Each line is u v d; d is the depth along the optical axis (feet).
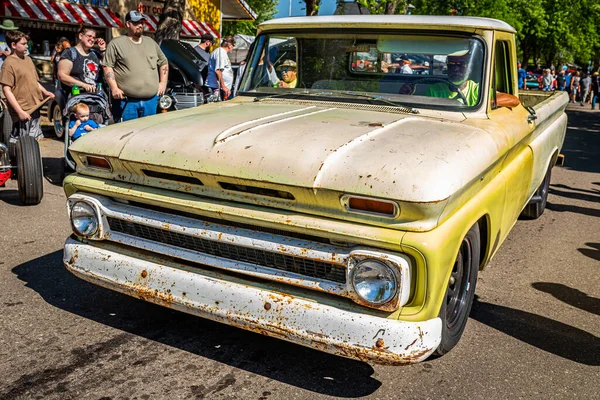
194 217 10.18
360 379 10.55
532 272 16.61
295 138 9.89
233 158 9.54
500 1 64.13
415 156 9.19
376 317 8.84
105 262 10.84
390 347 8.70
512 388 10.52
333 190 8.76
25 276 14.26
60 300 13.08
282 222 9.19
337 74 13.53
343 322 8.91
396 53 12.94
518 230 20.76
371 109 12.59
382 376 10.69
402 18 13.05
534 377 10.95
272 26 14.33
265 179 9.15
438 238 8.75
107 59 21.75
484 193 10.96
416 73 12.86
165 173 10.23
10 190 22.26
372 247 8.82
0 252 15.76
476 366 11.23
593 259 17.95
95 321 12.21
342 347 8.91
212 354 11.15
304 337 9.12
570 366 11.45
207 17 73.31
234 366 10.76
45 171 25.76
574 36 127.44
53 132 35.53
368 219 8.82
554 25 124.57
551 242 19.48
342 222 8.96
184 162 9.83
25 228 17.83
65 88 25.70
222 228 9.80
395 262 8.58
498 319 13.42
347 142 9.68
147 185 10.52
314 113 11.89
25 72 21.95
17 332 11.56
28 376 10.08
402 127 10.91
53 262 15.24
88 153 10.91
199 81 29.81
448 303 10.91
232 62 55.21
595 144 46.47
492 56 12.72
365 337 8.80
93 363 10.61
